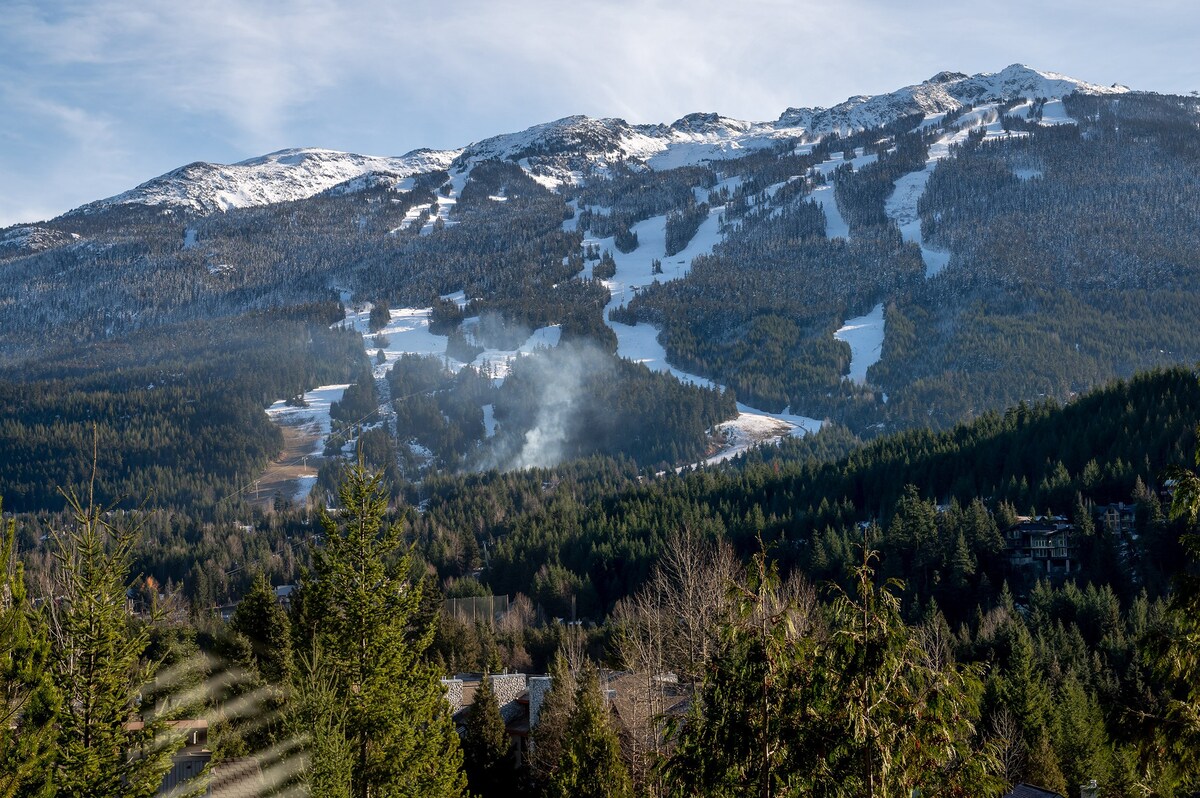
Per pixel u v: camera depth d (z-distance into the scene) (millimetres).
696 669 18094
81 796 21547
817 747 15984
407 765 28375
